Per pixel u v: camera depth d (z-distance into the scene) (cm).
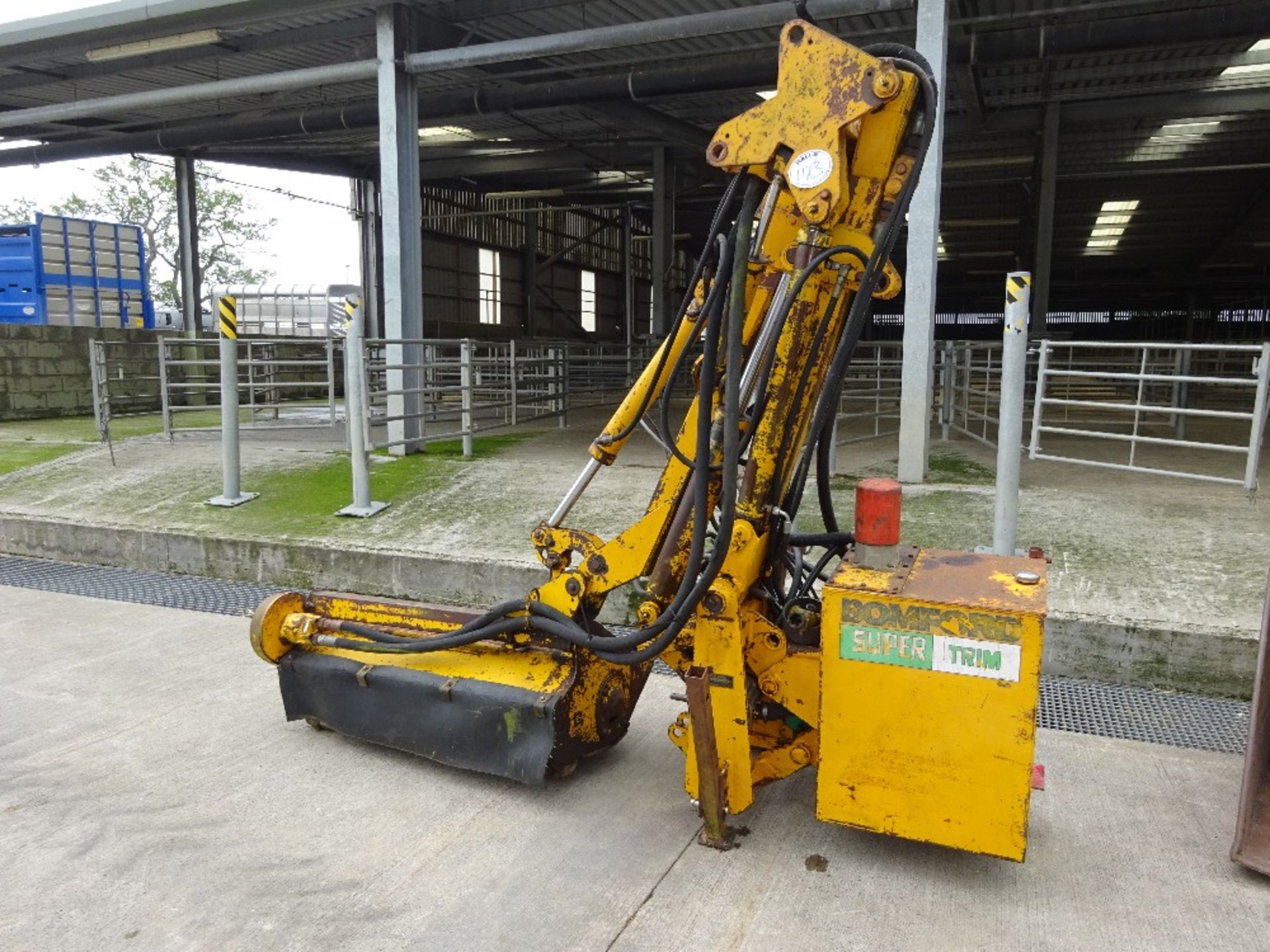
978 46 953
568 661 295
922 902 233
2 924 226
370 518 595
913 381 605
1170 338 4134
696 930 221
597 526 547
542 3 814
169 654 432
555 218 2708
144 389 1261
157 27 873
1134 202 1914
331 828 272
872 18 875
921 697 232
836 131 228
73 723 351
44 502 678
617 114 1243
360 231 1847
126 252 1509
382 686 311
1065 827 270
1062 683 386
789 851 258
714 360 244
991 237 2373
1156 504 533
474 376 950
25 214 3428
